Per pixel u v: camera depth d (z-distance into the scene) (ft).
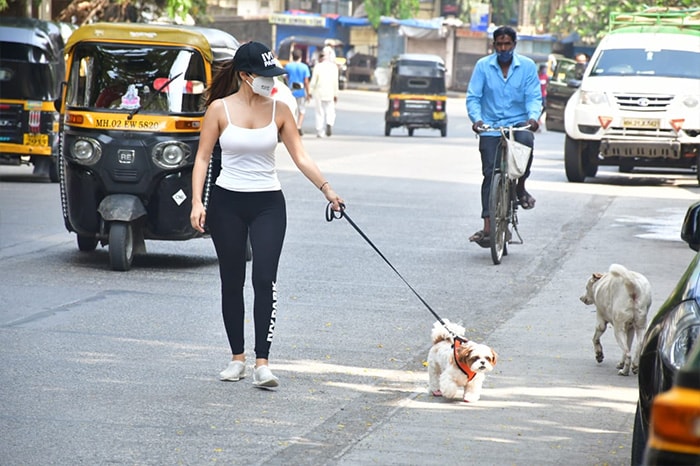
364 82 332.39
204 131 32.24
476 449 26.66
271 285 32.19
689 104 87.04
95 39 51.52
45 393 30.83
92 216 50.78
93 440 26.91
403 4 326.44
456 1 341.00
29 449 26.16
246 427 28.25
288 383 32.65
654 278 49.60
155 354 35.58
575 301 45.19
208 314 41.73
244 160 32.17
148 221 50.75
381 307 43.65
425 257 55.16
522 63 54.90
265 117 32.17
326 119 148.25
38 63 88.89
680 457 13.23
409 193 81.46
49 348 35.88
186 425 28.35
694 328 20.99
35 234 59.98
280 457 25.94
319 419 29.12
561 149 133.08
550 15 318.04
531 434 27.99
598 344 35.32
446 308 43.70
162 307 42.65
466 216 69.92
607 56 92.07
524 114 55.26
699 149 88.74
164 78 51.11
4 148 88.89
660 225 66.85
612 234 63.16
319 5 340.80
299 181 88.22
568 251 57.47
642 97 87.66
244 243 32.60
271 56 32.01
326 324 40.45
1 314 40.68
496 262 53.42
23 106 88.53
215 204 32.48
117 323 39.70
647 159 90.33
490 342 38.06
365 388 32.32
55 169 90.02
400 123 159.84
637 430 22.67
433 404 30.66
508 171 53.88
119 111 50.39
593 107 88.63
